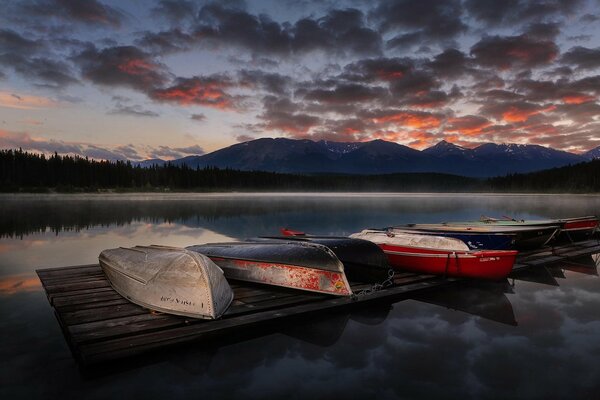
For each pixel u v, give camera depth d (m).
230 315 6.28
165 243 16.02
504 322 6.73
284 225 23.50
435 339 5.95
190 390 4.48
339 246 8.72
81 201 54.31
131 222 24.97
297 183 149.88
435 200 70.69
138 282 6.81
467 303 7.90
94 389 4.49
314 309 6.71
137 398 4.32
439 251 9.40
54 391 4.45
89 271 9.38
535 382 4.62
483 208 43.41
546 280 10.00
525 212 36.38
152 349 5.16
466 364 5.09
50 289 7.64
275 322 6.28
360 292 7.84
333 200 67.56
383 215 32.19
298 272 7.81
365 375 4.81
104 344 5.04
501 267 8.68
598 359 5.24
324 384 4.60
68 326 5.59
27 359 5.25
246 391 4.45
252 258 8.46
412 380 4.69
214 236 18.34
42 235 18.36
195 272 6.45
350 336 6.07
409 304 7.81
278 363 5.13
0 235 18.31
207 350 5.50
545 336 6.06
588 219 17.02
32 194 83.38
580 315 7.13
